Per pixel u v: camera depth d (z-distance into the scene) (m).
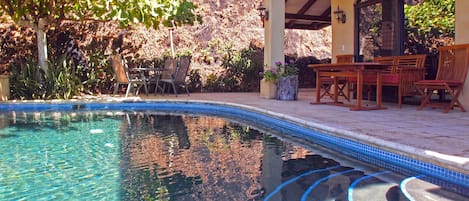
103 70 9.80
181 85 10.01
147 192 2.54
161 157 3.52
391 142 3.24
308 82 12.23
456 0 5.62
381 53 7.43
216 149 3.86
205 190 2.57
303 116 5.03
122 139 4.43
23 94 8.40
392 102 7.09
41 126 5.46
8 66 9.59
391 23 7.15
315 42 12.91
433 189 2.54
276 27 7.86
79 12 8.44
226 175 2.91
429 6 7.24
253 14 12.24
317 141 4.32
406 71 5.97
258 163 3.28
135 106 7.88
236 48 11.46
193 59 10.93
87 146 4.05
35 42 9.80
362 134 3.63
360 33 8.01
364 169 3.09
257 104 6.77
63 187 2.68
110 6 7.56
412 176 2.87
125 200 2.40
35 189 2.63
